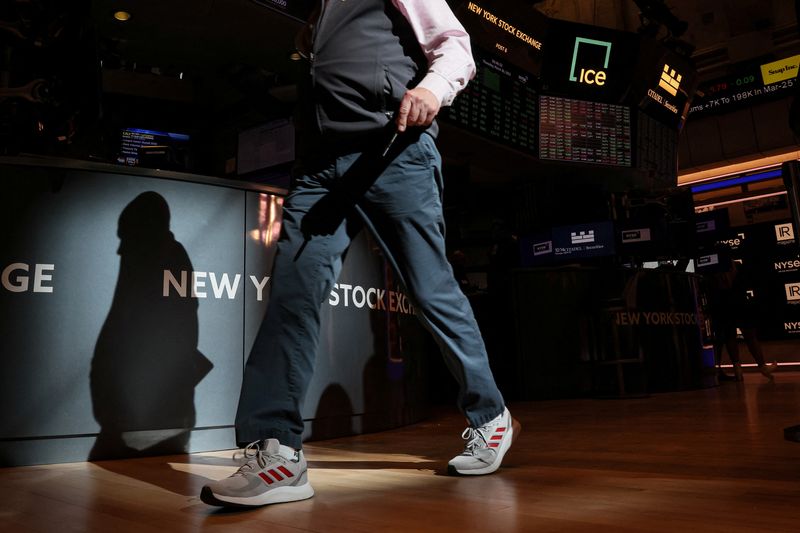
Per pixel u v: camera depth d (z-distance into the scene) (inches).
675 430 97.6
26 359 81.4
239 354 95.7
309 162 58.8
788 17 337.4
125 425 85.1
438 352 216.5
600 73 260.5
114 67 230.1
